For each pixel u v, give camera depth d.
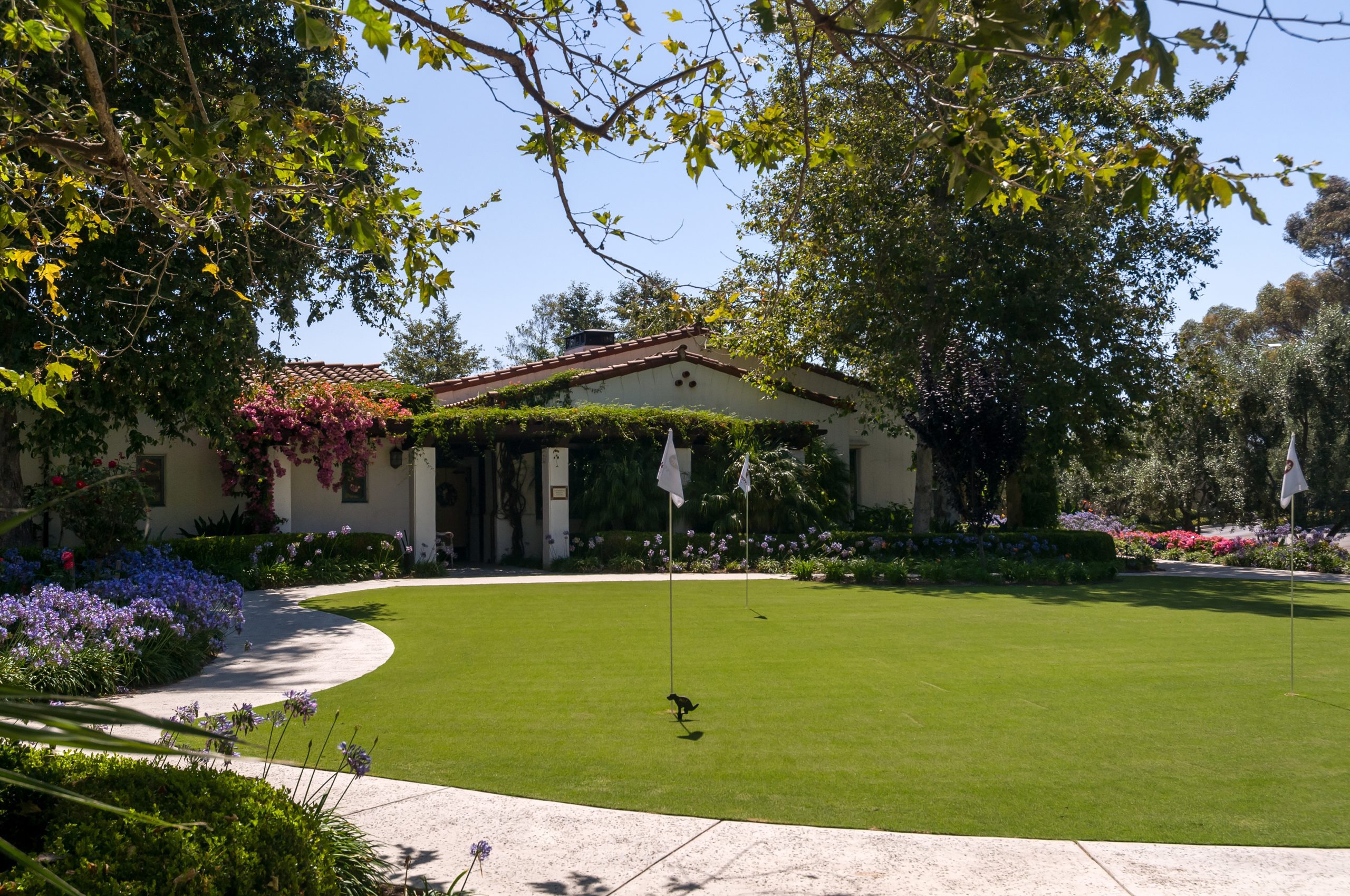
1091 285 20.23
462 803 5.03
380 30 3.39
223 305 12.17
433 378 46.16
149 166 5.10
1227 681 8.24
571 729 6.59
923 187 20.20
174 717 4.22
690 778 5.45
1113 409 20.78
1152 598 15.32
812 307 21.30
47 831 3.14
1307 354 24.48
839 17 3.63
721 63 4.82
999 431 19.22
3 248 5.57
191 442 15.37
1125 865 4.17
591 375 22.17
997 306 20.59
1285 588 17.08
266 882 2.91
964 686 8.06
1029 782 5.37
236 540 16.52
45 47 3.58
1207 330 54.03
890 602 14.52
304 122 4.70
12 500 13.86
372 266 5.42
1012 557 20.59
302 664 9.18
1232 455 26.00
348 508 19.59
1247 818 4.78
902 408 23.41
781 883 4.01
